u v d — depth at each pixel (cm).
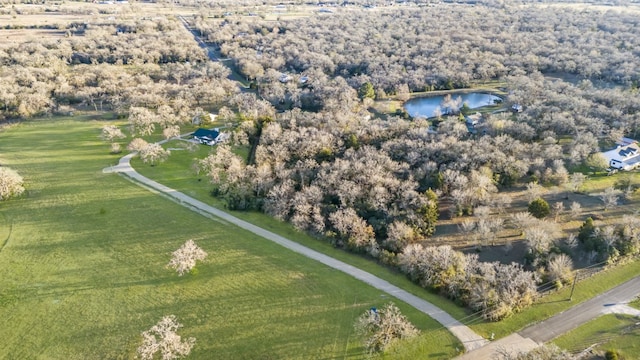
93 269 8956
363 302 7994
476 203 11281
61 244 9775
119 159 14238
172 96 19450
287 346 7031
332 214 10288
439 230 10681
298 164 12462
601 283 8650
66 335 7319
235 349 6981
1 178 11456
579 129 15050
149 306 7938
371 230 9906
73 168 13538
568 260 8969
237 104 18812
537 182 12319
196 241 9912
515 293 7844
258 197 11700
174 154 14675
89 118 18125
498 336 7244
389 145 13525
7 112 17912
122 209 11219
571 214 10988
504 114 17088
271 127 14812
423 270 8500
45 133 16475
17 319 7669
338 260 9331
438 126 16312
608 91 18588
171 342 6738
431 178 12012
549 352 6147
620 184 12175
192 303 8006
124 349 7012
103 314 7769
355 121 15762
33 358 6894
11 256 9344
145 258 9294
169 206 11412
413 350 6925
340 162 12275
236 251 9538
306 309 7819
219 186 12325
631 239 9475
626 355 6894
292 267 9012
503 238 10275
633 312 7875
